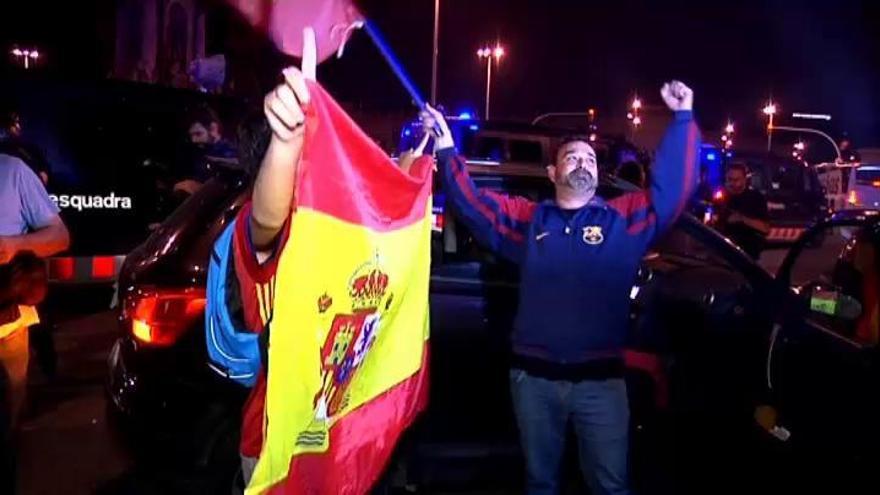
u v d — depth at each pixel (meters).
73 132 7.14
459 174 3.39
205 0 14.70
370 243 2.16
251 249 1.91
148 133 7.43
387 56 3.18
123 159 7.34
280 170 1.77
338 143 1.93
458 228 4.05
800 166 14.95
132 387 3.47
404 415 2.72
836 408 3.54
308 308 1.89
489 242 3.41
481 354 3.99
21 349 2.93
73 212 7.14
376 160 2.10
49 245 2.99
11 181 2.96
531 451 3.30
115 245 7.36
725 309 4.17
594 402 3.19
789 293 3.96
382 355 2.46
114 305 4.53
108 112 7.27
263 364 2.08
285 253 1.79
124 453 3.59
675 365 4.15
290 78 1.71
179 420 3.38
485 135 9.45
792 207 14.54
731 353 4.16
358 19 1.83
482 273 4.05
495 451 3.95
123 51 16.83
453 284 4.01
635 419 4.13
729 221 7.41
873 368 3.34
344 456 2.30
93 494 4.17
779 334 3.88
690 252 4.36
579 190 3.22
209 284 2.04
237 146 2.04
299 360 1.89
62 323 7.54
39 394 5.77
